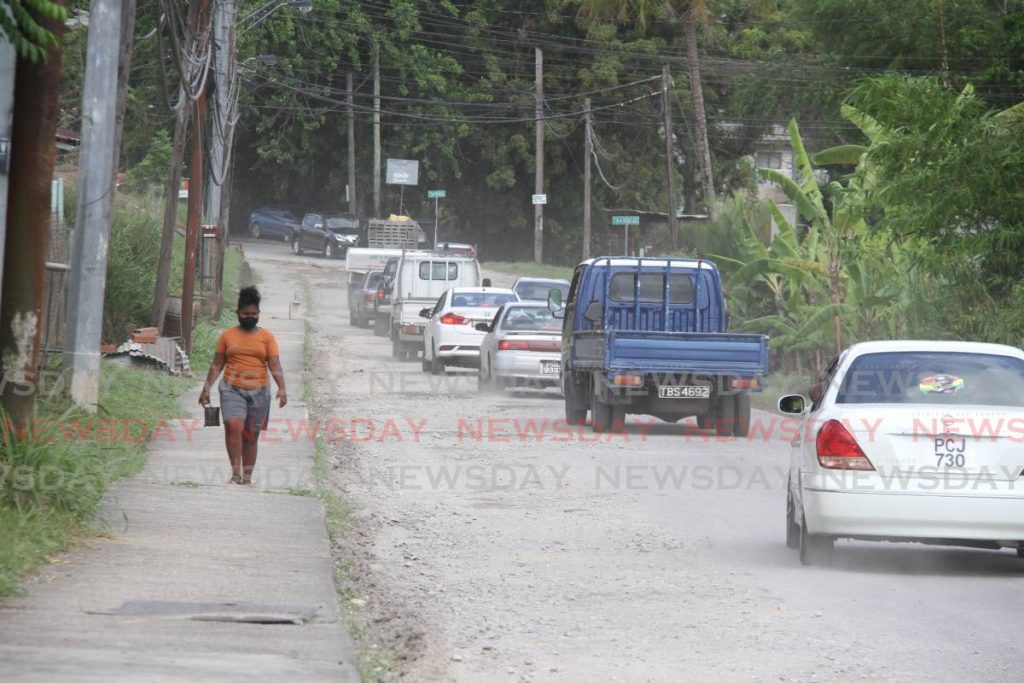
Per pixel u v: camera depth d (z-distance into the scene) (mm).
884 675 24578
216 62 120188
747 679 24328
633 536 39844
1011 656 25969
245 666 23391
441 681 24203
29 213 38406
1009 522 32844
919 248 79062
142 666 23016
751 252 99562
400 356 120625
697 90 167500
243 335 46250
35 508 34062
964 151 69062
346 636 26078
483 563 35594
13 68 38906
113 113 58750
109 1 59188
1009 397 34969
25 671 22328
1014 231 68375
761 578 33781
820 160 98062
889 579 33875
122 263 90312
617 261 75625
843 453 33656
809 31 163125
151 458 51062
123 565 31609
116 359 78875
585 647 26781
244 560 33031
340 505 43469
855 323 91812
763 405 87062
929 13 139500
